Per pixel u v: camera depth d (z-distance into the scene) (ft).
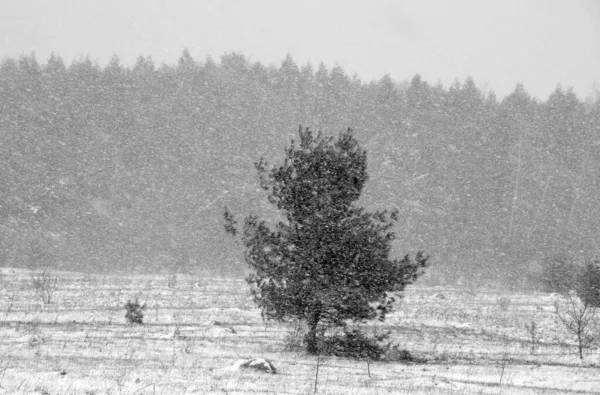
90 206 412.77
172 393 69.10
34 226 385.29
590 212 456.45
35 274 266.98
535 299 245.65
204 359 102.06
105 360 95.81
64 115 457.68
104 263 359.66
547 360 118.42
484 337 147.95
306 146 117.91
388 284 113.60
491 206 451.53
